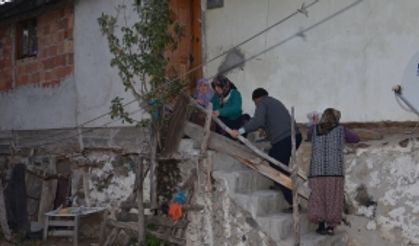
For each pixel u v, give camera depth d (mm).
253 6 8594
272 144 7332
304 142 7914
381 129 7422
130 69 8047
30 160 10898
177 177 8109
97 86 9672
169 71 8867
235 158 7516
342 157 7004
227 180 7316
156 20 7656
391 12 7332
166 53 8820
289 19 8227
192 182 7758
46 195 10031
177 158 7938
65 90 10273
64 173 10148
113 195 9289
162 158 8109
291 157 6715
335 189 6906
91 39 9766
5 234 9328
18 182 10141
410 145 7066
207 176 7516
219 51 8945
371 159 7344
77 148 9992
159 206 8180
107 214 8672
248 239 7109
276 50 8352
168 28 8297
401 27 7254
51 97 10594
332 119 7043
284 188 7395
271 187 8062
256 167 7359
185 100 7918
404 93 7199
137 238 8109
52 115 10570
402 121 7238
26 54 11383
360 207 7387
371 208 7305
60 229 9594
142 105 7988
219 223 7387
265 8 8469
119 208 9000
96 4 9656
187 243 7645
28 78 11133
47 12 10641
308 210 7059
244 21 8695
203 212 7539
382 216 7223
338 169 6930
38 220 9898
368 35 7520
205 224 7516
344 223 7496
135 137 9023
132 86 8016
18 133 11344
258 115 7250
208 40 9070
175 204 7660
